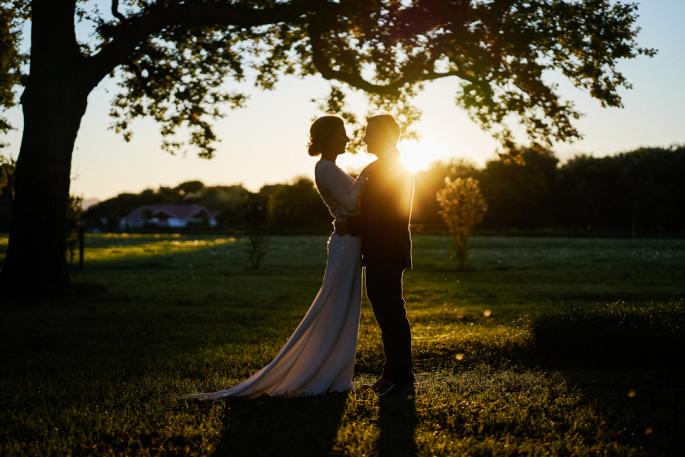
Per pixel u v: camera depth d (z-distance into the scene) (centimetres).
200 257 3541
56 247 1345
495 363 666
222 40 1712
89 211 10125
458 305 1415
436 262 3089
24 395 530
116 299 1409
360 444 383
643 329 640
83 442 401
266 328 1000
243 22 1370
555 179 7094
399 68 1525
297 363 500
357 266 516
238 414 450
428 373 614
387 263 501
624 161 7362
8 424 445
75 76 1336
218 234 7819
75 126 1357
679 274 2270
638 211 6762
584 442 399
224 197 12950
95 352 767
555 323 691
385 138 508
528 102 1437
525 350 703
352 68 1602
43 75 1312
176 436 407
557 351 680
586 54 1488
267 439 397
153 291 1662
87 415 459
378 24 1434
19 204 1327
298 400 482
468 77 1462
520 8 1391
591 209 6862
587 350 660
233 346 811
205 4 1373
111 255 3703
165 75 1706
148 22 1353
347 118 1834
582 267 2686
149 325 1016
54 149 1320
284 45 1748
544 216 6875
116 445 399
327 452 374
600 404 475
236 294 1641
